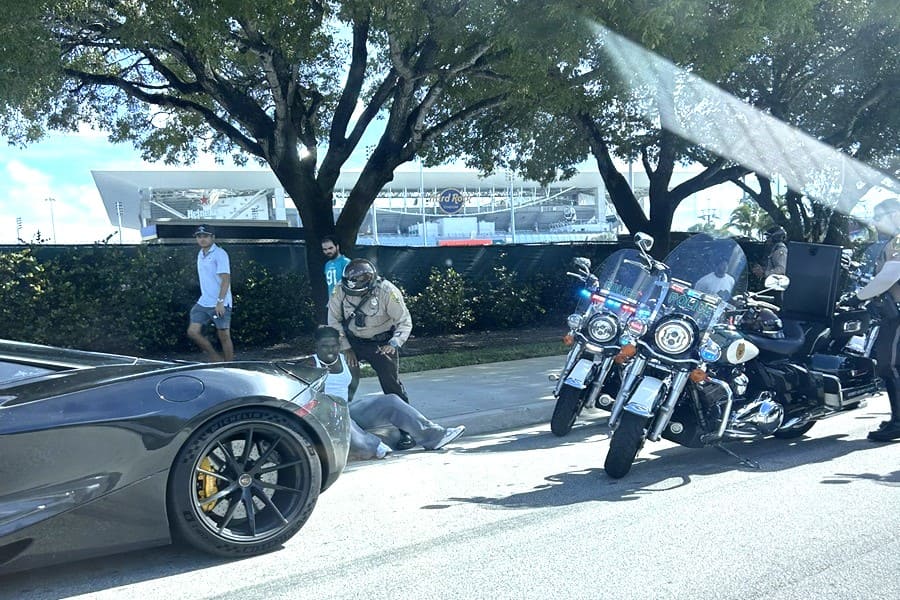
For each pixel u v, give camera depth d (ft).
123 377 13.79
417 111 40.19
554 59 33.73
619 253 22.79
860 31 49.83
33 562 12.39
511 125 52.11
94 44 39.86
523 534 15.24
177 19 31.04
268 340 43.91
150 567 13.82
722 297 19.43
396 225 216.13
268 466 14.35
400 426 23.11
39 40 29.78
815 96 56.80
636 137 58.18
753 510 16.39
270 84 36.83
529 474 19.98
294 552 14.51
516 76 35.42
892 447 22.02
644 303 20.67
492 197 208.03
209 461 13.76
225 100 40.06
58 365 14.64
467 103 48.34
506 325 52.95
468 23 34.40
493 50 37.55
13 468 12.18
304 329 45.62
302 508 14.55
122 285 38.63
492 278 52.65
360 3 33.47
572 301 55.57
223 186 147.54
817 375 21.77
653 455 21.80
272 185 151.43
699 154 61.16
